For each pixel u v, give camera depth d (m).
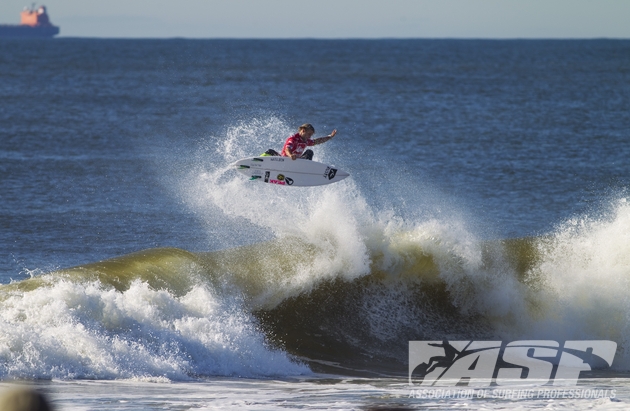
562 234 62.06
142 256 54.97
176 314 45.34
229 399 31.75
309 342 49.91
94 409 28.80
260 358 44.28
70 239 74.38
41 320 40.38
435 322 54.72
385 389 37.00
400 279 56.31
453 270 56.78
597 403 31.38
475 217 88.06
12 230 76.38
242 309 51.97
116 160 118.19
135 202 91.00
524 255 58.94
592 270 57.62
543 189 103.62
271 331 50.31
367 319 53.59
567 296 56.16
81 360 37.69
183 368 40.12
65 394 32.03
